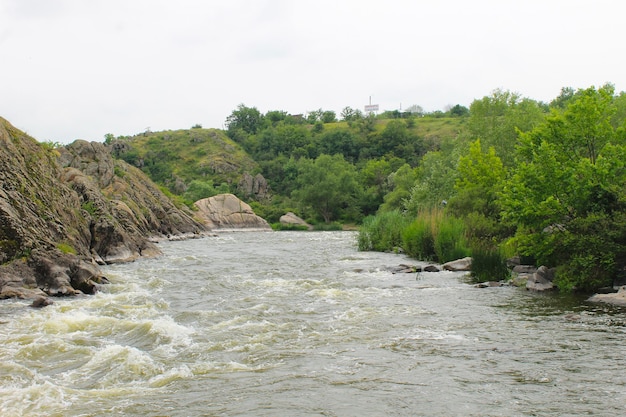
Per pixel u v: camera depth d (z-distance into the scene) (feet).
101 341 41.19
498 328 44.55
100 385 31.22
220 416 25.91
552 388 29.27
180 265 98.73
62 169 118.01
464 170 139.44
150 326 45.14
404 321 48.14
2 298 57.41
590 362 34.14
